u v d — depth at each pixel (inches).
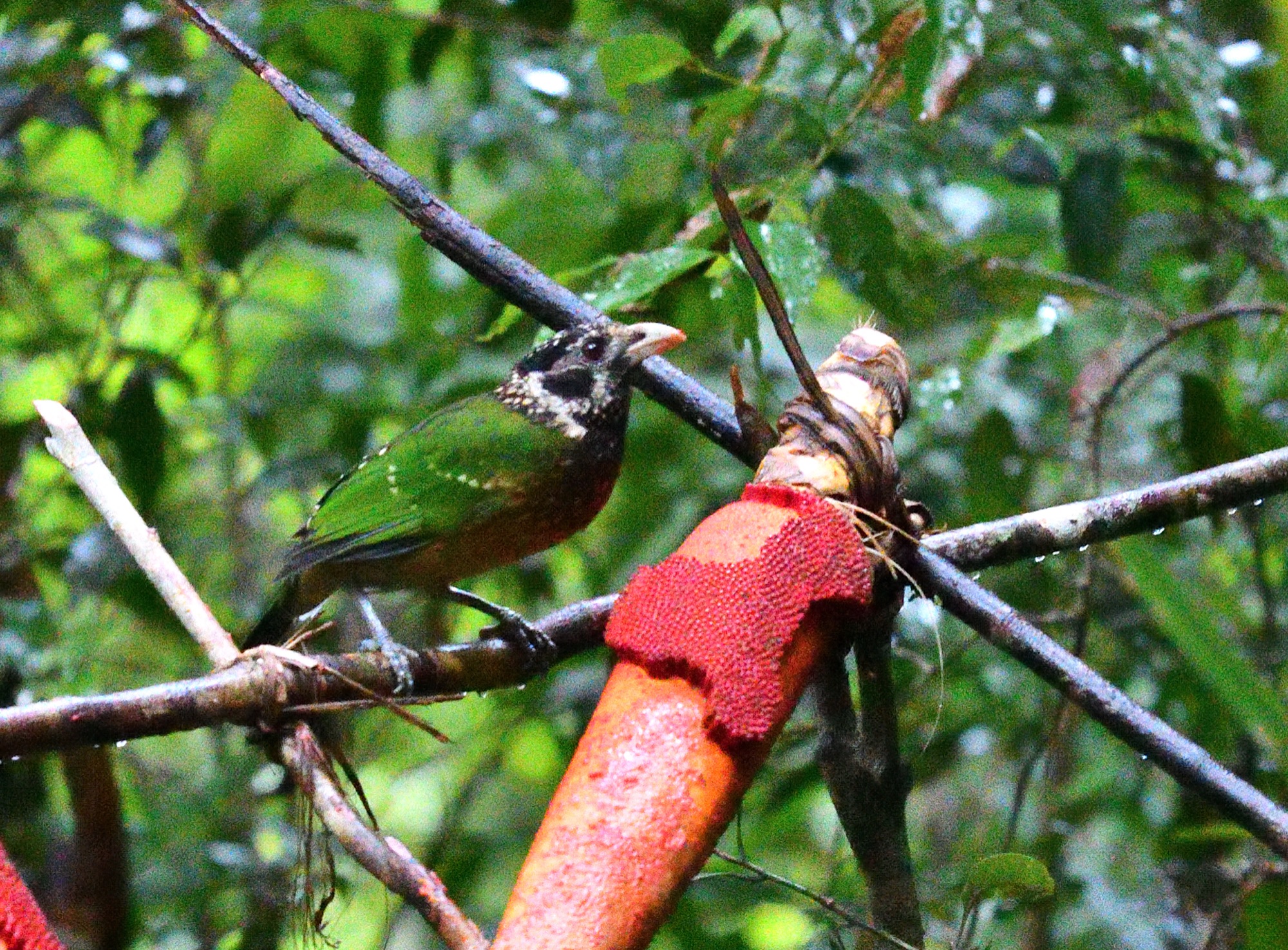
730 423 267.7
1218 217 423.8
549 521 289.9
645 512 468.4
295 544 288.8
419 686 234.4
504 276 265.3
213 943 416.5
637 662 179.8
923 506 233.3
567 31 446.0
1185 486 238.2
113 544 399.9
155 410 420.5
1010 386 465.4
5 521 444.1
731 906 435.5
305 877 203.9
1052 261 477.7
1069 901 391.5
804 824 487.8
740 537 187.6
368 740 453.4
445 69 523.5
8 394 566.6
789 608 183.3
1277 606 442.3
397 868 174.7
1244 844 391.9
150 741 492.4
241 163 579.5
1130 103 411.5
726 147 374.0
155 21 434.6
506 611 247.6
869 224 327.6
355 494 285.7
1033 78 405.1
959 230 483.5
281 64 463.8
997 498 404.2
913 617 418.9
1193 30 451.2
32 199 446.6
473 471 282.5
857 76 386.6
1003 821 427.5
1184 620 293.0
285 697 198.8
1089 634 419.8
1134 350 438.9
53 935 178.9
